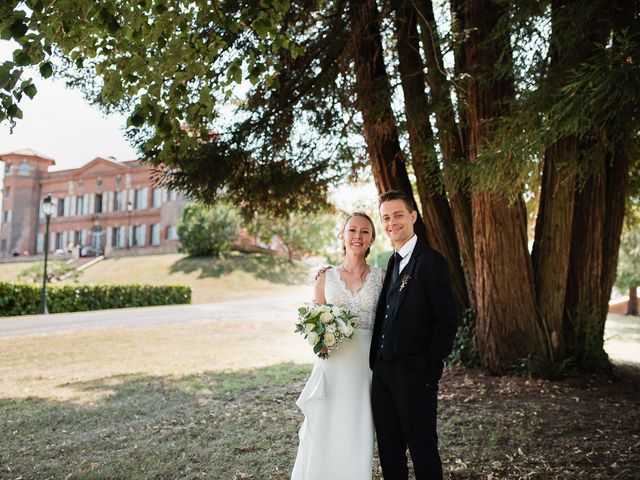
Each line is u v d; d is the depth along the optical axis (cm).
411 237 269
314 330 262
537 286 621
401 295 254
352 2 555
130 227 5009
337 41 588
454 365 662
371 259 3400
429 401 245
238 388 595
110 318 1437
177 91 278
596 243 630
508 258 592
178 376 684
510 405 487
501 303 605
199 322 1376
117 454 372
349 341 276
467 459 350
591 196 628
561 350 610
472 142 554
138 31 255
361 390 272
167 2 258
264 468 342
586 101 332
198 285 3052
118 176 5150
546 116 389
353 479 260
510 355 607
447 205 699
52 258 4431
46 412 495
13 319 1363
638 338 1224
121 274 3456
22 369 737
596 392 538
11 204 5559
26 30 209
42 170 5719
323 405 271
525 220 614
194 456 366
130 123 265
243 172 664
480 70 527
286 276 3566
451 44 560
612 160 636
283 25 569
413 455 243
